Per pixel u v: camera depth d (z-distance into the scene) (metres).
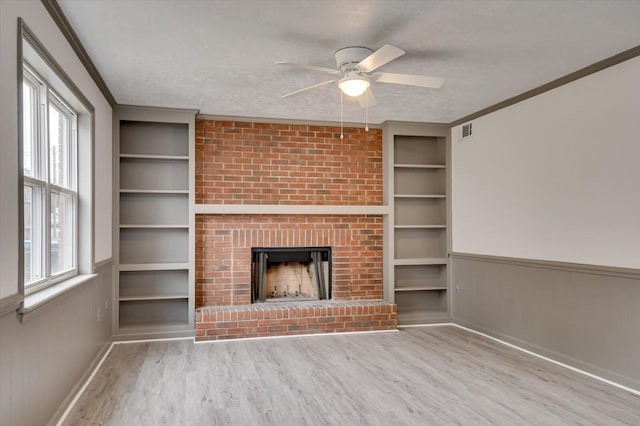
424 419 2.96
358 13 2.86
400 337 5.20
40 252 2.93
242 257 5.52
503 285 4.98
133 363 4.19
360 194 5.95
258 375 3.84
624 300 3.60
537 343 4.48
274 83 4.26
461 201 5.79
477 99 4.84
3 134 2.05
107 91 4.46
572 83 4.09
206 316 4.98
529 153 4.61
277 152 5.69
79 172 3.81
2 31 2.04
